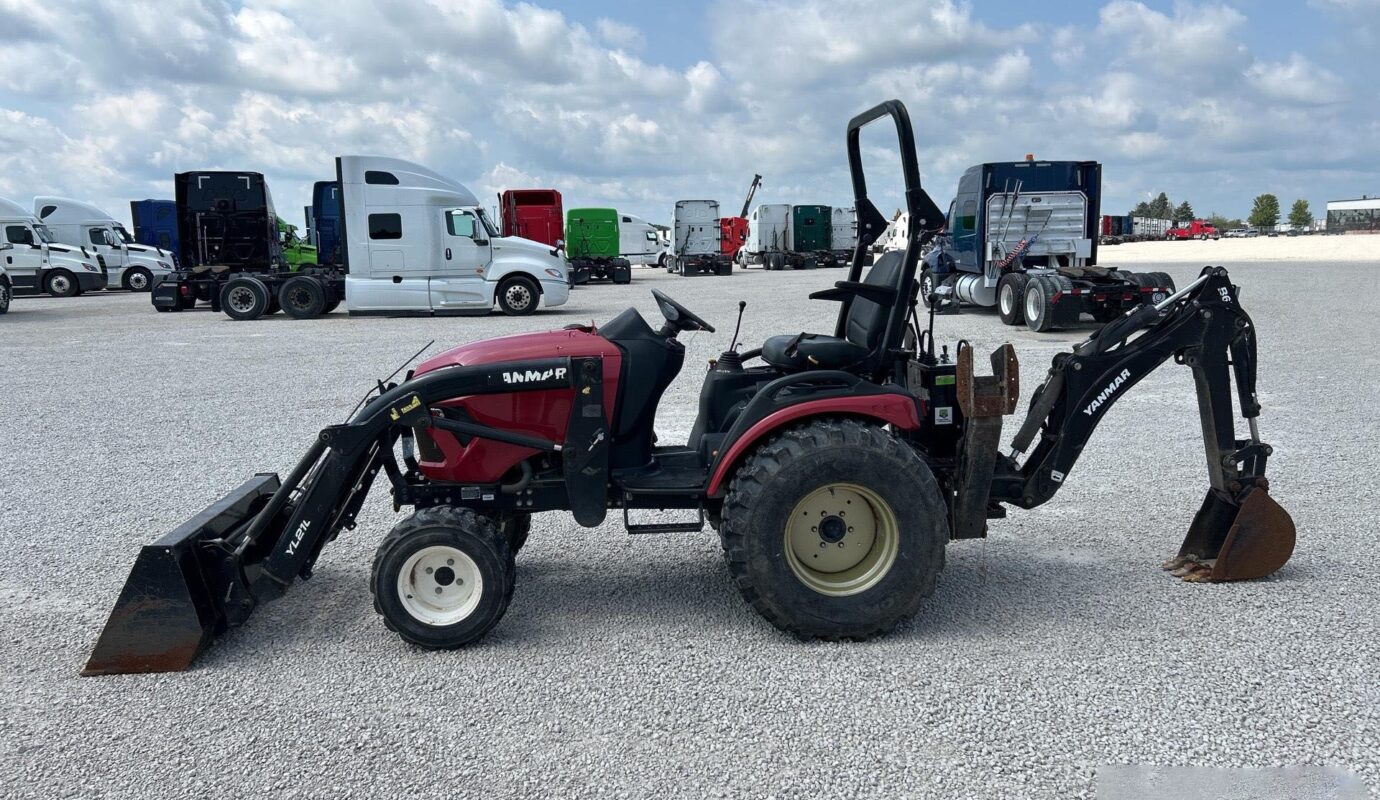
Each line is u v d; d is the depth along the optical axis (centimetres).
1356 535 498
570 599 438
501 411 394
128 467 700
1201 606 409
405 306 1909
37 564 497
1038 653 365
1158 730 305
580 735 311
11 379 1127
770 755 295
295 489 409
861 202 473
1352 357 1096
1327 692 328
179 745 310
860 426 379
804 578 379
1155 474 633
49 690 353
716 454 389
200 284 2089
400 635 380
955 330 1492
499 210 3098
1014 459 436
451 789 281
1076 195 1644
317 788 283
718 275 3978
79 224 3094
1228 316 427
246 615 391
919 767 287
